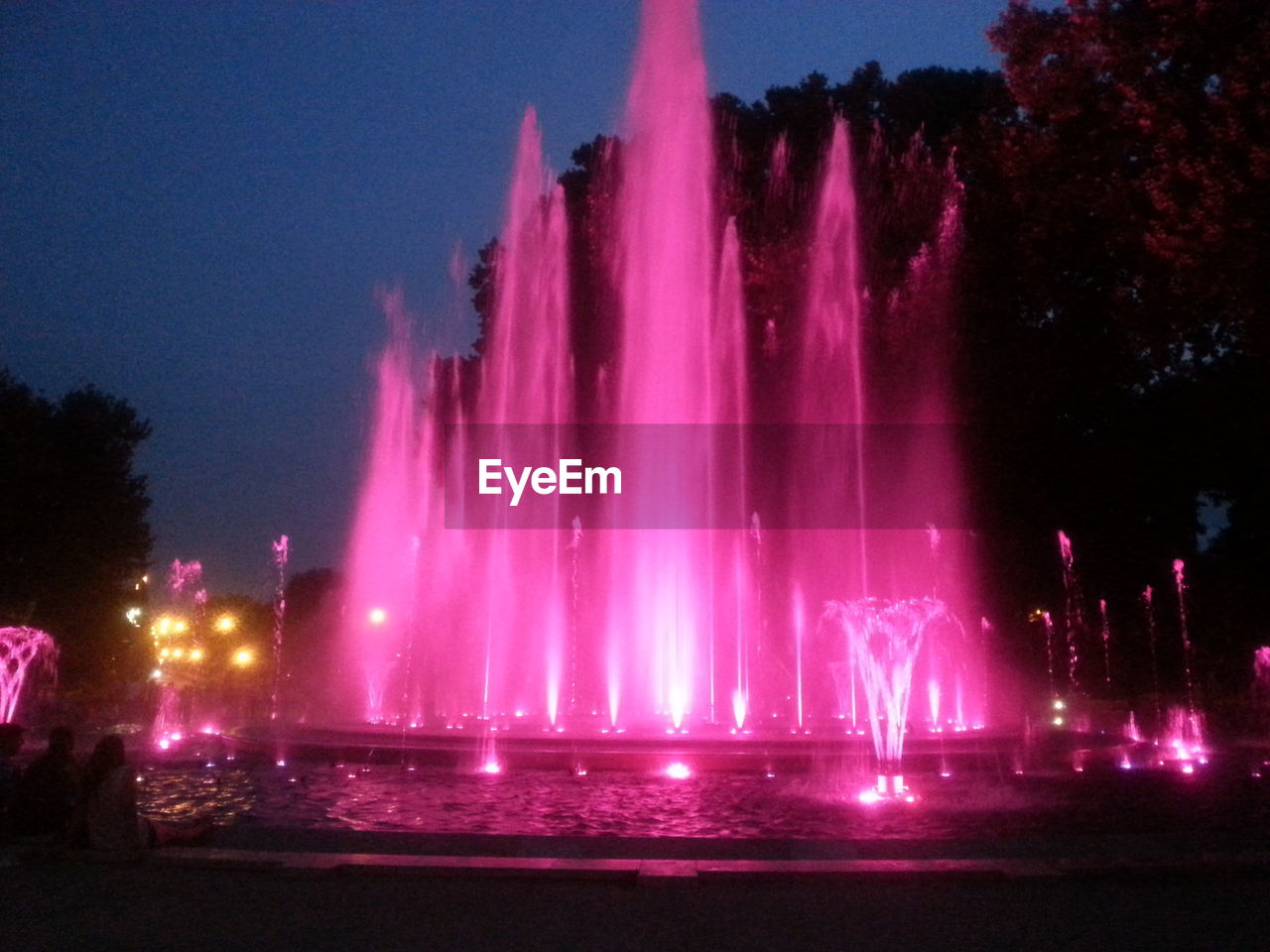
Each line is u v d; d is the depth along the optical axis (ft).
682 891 24.44
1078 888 24.76
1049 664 89.15
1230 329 60.23
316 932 20.94
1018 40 61.82
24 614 117.39
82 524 126.31
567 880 25.20
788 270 85.15
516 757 48.29
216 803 39.93
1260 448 79.36
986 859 26.63
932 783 45.78
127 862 26.68
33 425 121.08
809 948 20.08
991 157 73.15
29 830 29.14
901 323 78.33
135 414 134.82
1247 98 49.96
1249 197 49.06
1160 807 39.91
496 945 20.18
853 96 95.30
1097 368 75.82
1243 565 90.58
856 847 27.37
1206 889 24.58
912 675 80.74
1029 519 86.12
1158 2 52.85
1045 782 46.21
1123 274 66.28
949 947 20.17
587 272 103.35
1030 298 74.33
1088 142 60.49
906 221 83.05
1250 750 60.08
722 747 48.93
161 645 156.87
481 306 114.93
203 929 21.09
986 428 81.46
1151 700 87.92
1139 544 87.97
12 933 20.72
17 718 84.23
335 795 41.78
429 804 39.63
